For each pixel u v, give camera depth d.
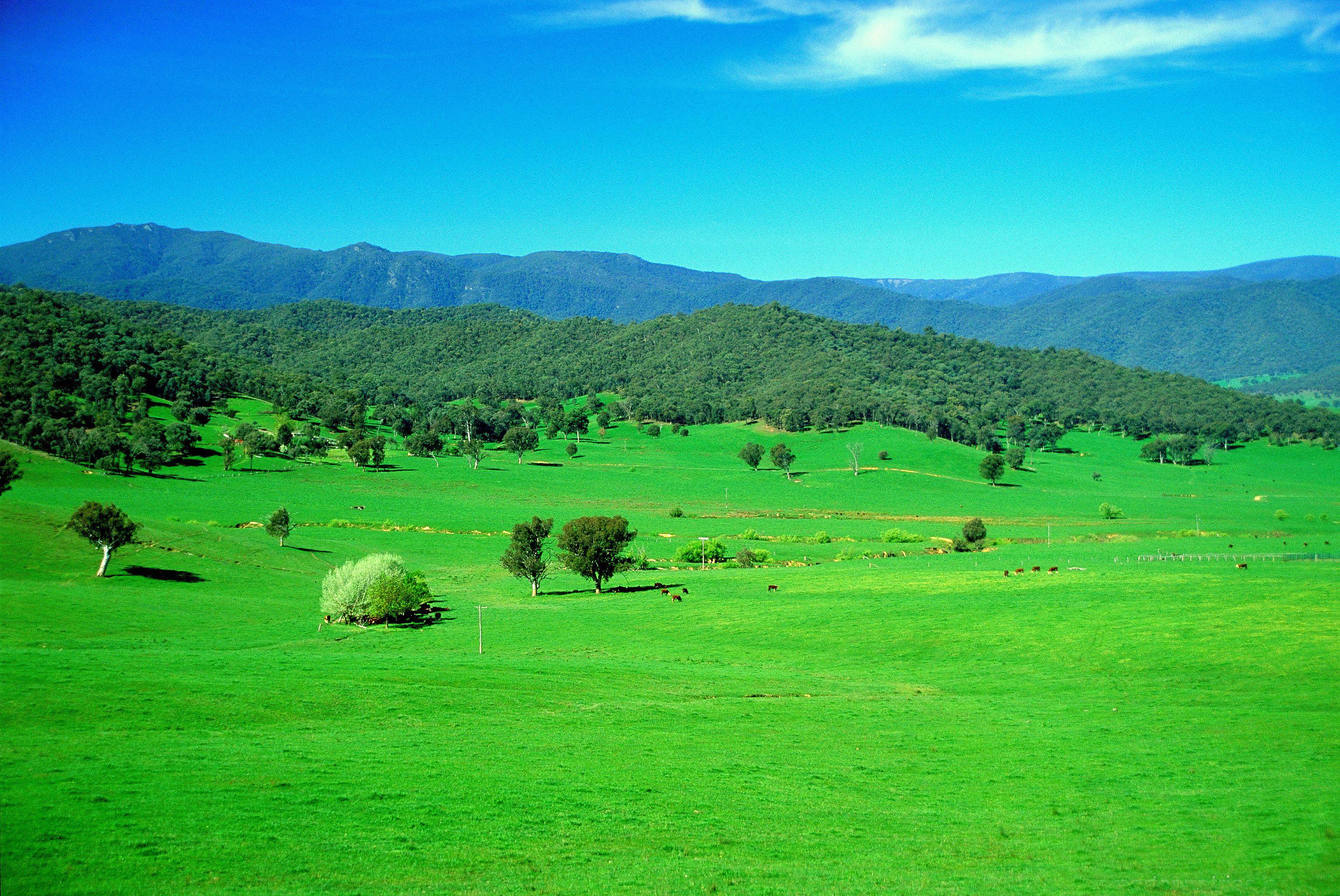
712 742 42.12
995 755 41.12
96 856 25.44
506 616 82.94
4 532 96.31
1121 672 58.66
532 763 37.31
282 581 100.06
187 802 29.97
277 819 29.27
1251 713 47.38
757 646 70.12
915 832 31.50
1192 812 33.22
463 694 48.41
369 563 83.06
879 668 62.81
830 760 40.06
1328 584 81.88
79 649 58.72
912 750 41.94
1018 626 71.69
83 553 96.19
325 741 38.59
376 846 27.92
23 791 29.48
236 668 50.62
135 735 37.34
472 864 27.16
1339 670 55.00
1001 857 29.19
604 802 33.09
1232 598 76.75
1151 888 26.20
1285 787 35.38
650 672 57.47
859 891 26.06
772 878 26.92
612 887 25.91
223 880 24.81
